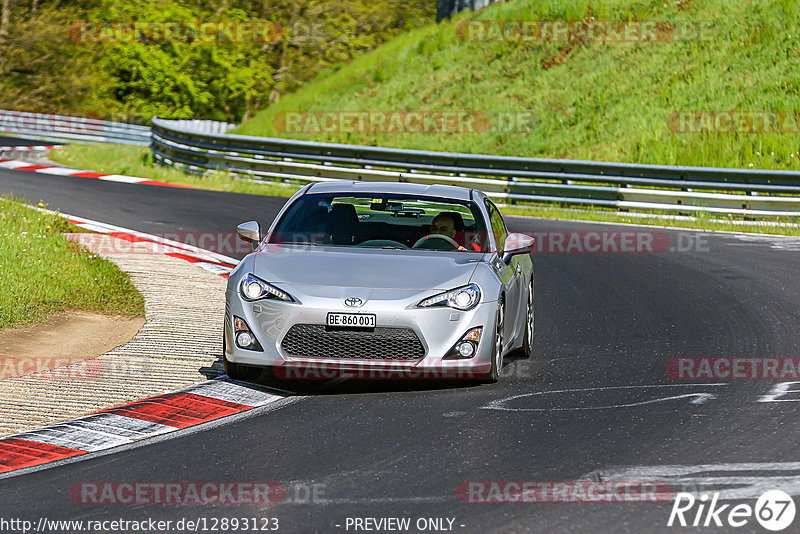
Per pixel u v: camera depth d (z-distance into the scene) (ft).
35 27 590.55
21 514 59.11
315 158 291.38
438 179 271.69
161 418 80.84
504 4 442.09
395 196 104.37
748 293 146.72
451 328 87.86
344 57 555.69
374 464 68.13
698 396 87.81
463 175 271.08
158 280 146.10
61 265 143.95
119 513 58.95
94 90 563.48
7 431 77.10
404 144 365.81
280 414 82.07
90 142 464.24
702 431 75.97
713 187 238.48
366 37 558.15
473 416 80.89
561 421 79.15
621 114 343.26
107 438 75.36
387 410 83.10
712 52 362.12
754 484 63.21
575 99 359.87
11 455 71.26
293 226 101.86
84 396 87.40
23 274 133.39
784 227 226.38
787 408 82.99
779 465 67.15
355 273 90.63
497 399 86.89
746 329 121.29
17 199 216.54
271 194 281.33
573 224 229.66
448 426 77.82
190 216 219.41
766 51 351.46
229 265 164.04
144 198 248.52
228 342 90.38
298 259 93.56
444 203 104.06
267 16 557.33
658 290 150.61
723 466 67.05
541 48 397.19
